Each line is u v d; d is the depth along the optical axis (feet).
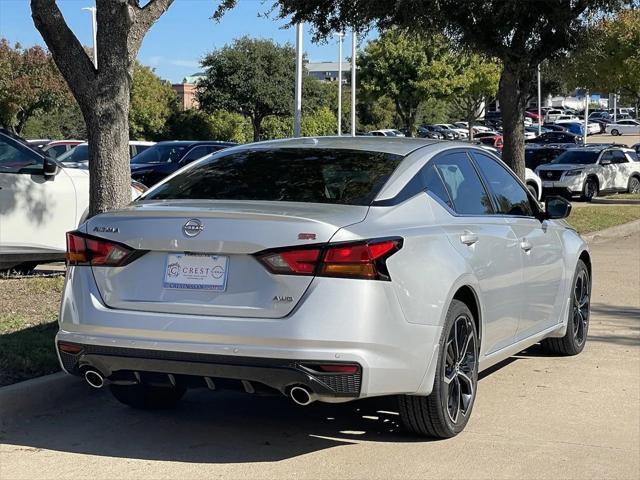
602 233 56.85
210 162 19.44
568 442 17.83
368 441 17.65
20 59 122.72
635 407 20.30
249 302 15.14
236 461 16.46
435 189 18.26
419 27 49.93
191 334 15.16
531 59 52.85
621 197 91.35
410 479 15.62
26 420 18.88
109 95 26.63
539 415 19.58
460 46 53.06
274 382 14.93
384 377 15.23
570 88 116.37
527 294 21.11
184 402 20.38
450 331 17.04
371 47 148.15
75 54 26.30
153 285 15.83
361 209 16.22
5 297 28.89
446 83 145.79
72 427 18.48
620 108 333.01
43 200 33.19
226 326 14.99
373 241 15.19
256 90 143.54
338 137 20.22
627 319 30.42
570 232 24.88
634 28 104.42
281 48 148.05
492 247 19.12
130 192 27.48
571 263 24.11
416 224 16.80
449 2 49.34
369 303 14.90
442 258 16.84
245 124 158.92
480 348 18.63
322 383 14.79
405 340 15.55
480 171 20.74
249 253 15.19
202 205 16.43
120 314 15.75
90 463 16.31
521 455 16.98
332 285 14.84
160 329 15.38
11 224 32.42
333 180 17.44
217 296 15.34
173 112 162.30
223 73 145.28
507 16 49.67
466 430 18.40
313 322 14.71
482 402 20.52
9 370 20.34
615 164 91.86
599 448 17.49
